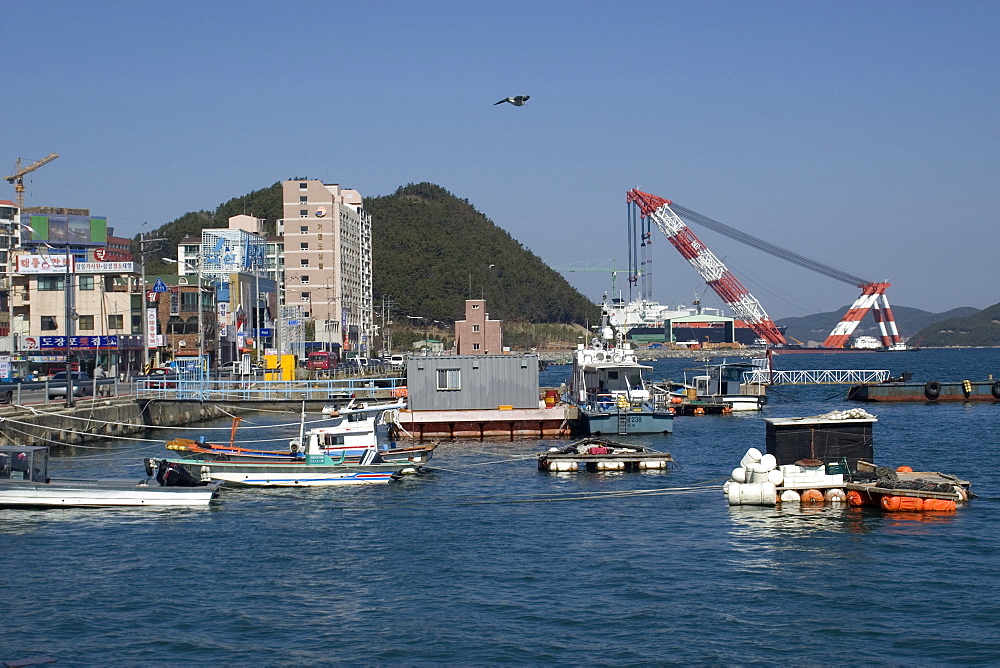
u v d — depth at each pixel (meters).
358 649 25.89
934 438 70.69
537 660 25.11
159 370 108.75
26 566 33.62
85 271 108.31
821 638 26.52
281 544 36.78
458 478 52.00
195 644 26.23
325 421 50.75
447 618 28.20
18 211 181.38
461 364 72.12
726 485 43.78
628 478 51.94
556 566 33.53
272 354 117.31
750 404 95.12
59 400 72.19
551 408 72.88
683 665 24.77
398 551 35.66
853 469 44.62
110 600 29.91
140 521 40.78
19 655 25.42
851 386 116.62
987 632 26.84
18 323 108.56
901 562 33.62
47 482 44.38
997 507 42.62
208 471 48.16
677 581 31.67
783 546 35.97
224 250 175.50
